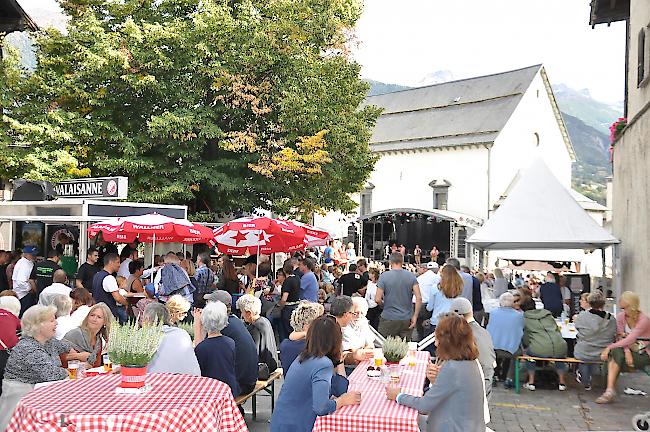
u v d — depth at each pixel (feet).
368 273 54.39
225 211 93.61
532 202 52.90
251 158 90.07
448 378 18.52
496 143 166.30
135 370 17.95
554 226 51.26
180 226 48.26
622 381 42.47
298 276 47.78
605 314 38.91
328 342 19.04
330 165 94.27
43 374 22.02
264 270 56.24
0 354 24.29
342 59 96.78
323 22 93.81
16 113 74.84
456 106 185.06
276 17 90.89
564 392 39.40
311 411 18.70
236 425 18.30
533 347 39.24
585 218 52.08
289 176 91.50
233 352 25.11
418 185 179.83
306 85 89.51
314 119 88.43
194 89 87.10
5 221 58.54
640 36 55.57
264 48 86.38
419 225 152.46
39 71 79.92
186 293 42.70
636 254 53.47
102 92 83.30
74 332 26.73
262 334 31.53
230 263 49.14
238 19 88.99
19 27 78.28
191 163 88.38
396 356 24.20
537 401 37.04
